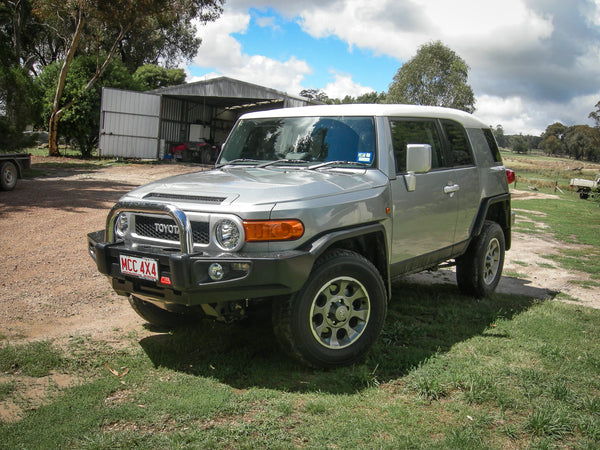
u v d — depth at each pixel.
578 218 15.64
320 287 3.42
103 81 27.19
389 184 4.02
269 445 2.59
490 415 2.97
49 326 4.36
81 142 26.36
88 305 4.96
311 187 3.50
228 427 2.75
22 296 5.11
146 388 3.22
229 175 3.95
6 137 14.87
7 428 2.69
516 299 5.65
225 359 3.64
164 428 2.75
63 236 7.89
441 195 4.66
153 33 39.69
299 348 3.38
